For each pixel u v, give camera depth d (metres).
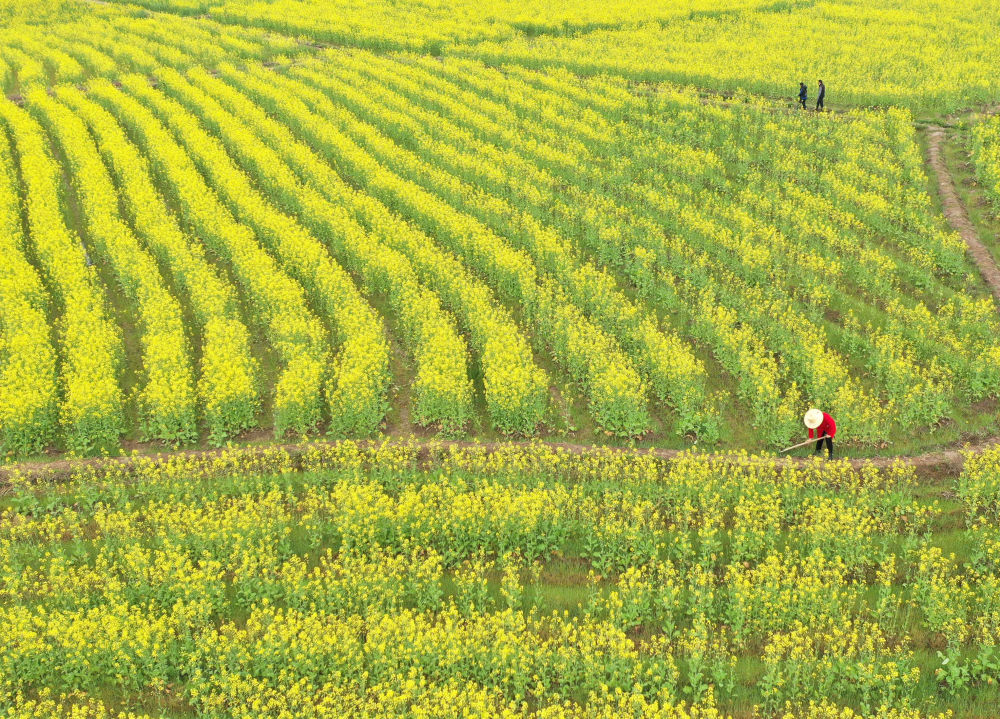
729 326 26.72
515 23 63.06
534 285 28.69
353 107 47.91
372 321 27.08
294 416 23.12
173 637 16.06
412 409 24.16
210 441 23.28
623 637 15.45
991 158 35.38
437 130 43.72
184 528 19.14
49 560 18.66
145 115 46.88
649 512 19.28
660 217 34.38
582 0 72.12
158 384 24.34
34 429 23.23
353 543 19.03
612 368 23.19
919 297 28.55
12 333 27.03
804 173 36.53
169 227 34.03
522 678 14.98
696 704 14.72
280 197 37.97
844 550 17.67
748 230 32.38
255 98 50.69
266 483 21.08
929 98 42.66
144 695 15.36
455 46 58.25
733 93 47.22
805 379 24.38
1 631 15.99
